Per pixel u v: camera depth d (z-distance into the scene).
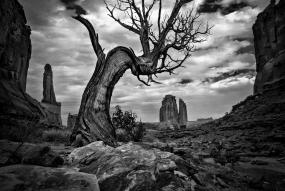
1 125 6.54
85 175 2.88
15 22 17.80
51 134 11.98
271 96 28.50
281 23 34.91
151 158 4.35
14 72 17.17
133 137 12.55
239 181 5.53
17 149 3.57
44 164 3.68
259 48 41.28
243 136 17.14
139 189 3.39
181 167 4.76
